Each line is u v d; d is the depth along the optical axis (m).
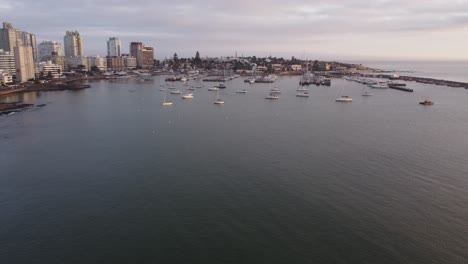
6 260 53.03
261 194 72.44
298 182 78.38
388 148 105.75
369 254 53.03
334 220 62.16
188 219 63.12
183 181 79.75
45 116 161.62
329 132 127.69
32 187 77.88
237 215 64.19
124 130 132.38
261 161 92.81
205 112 174.88
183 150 103.94
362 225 60.53
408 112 175.25
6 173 86.44
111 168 89.00
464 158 96.25
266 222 61.75
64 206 68.88
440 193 72.94
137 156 98.56
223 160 93.88
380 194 72.25
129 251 54.69
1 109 174.88
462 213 64.75
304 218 62.88
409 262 51.22
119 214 65.38
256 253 53.59
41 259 53.19
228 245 55.59
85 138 119.94
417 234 58.00
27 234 59.59
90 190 75.94
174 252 54.22
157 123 146.12
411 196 71.44
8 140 117.56
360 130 131.75
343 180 79.50
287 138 118.06
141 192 74.44
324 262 51.50
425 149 105.00
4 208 68.44
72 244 56.66
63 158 97.69
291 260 52.00
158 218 63.72
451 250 53.88
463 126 140.38
